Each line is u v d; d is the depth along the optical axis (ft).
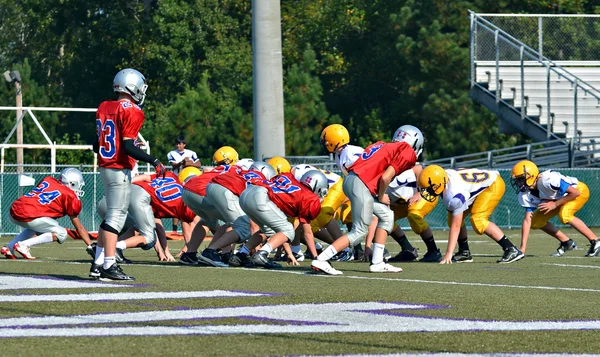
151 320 51.11
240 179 89.25
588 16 233.55
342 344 44.11
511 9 341.62
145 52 383.45
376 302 59.26
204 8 388.57
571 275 80.28
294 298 61.21
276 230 86.07
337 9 389.60
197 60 393.70
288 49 388.57
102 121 72.38
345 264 94.12
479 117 320.09
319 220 100.73
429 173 89.51
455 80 329.93
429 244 100.12
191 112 320.70
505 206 183.62
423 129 355.15
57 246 136.56
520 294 64.39
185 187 91.81
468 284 71.36
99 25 398.83
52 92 384.88
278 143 178.19
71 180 105.50
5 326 48.65
